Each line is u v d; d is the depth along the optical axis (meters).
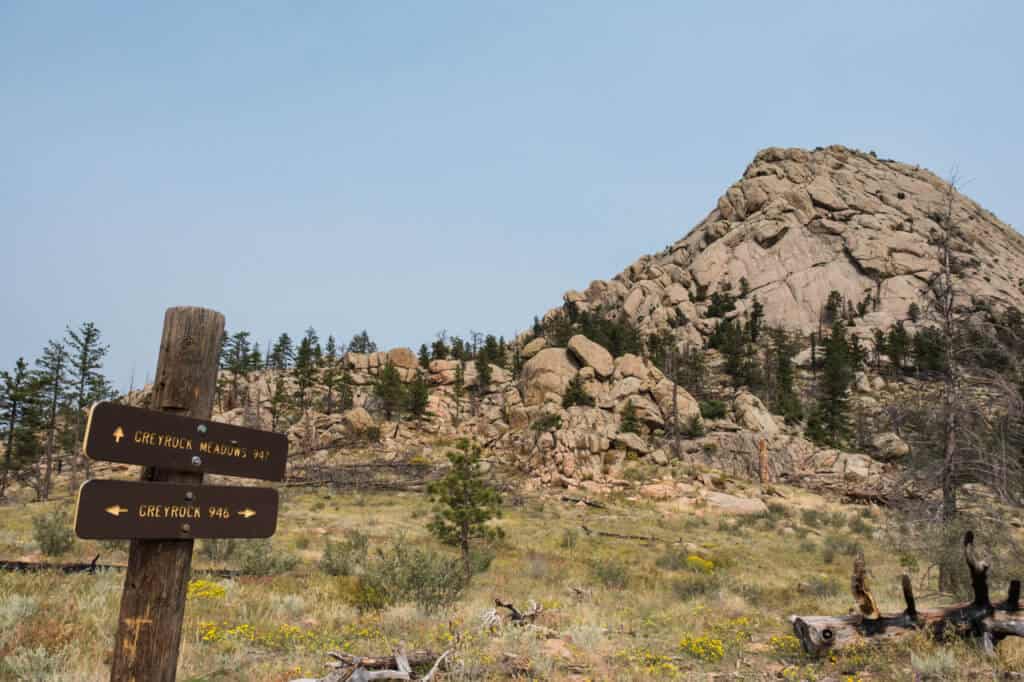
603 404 69.19
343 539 26.81
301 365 86.62
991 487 15.35
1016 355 16.23
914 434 18.36
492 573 20.72
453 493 22.05
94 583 10.73
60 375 63.16
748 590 17.36
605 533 36.16
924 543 15.62
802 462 62.59
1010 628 8.44
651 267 148.88
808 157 172.25
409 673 6.90
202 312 4.12
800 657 9.00
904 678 7.53
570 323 125.44
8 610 7.67
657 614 12.81
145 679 3.65
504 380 93.38
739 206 156.00
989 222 160.00
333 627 9.57
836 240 140.38
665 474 54.66
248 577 14.41
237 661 7.08
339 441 68.31
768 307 128.12
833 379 77.06
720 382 97.69
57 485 63.00
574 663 8.23
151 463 3.66
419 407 74.81
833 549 32.59
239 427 4.24
